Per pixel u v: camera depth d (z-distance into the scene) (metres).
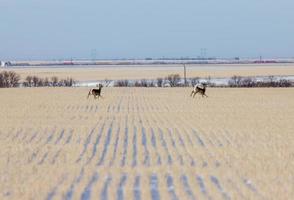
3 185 43.31
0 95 175.62
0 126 88.12
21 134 78.19
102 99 156.50
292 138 72.38
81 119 99.81
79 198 39.09
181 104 136.50
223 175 47.28
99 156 57.94
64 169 50.44
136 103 140.75
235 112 113.31
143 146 65.56
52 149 63.31
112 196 39.53
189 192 40.91
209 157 57.16
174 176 47.00
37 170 50.00
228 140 70.81
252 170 49.50
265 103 139.25
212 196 39.28
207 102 142.88
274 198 38.09
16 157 57.53
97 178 46.28
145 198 38.88
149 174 47.69
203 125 88.56
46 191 40.91
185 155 58.59
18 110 119.94
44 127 86.62
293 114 108.69
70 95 175.25
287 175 46.91
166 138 72.88
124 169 50.22
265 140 70.56
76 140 71.44
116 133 78.50
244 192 40.31
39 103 140.88
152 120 97.25
